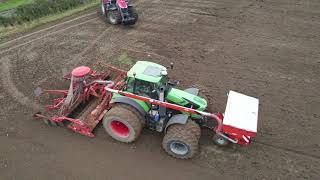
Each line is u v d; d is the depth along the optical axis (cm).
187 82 1164
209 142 883
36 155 833
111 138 891
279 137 912
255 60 1336
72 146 863
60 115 908
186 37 1538
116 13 1620
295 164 821
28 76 1185
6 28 1627
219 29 1638
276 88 1147
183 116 804
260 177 783
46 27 1647
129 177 775
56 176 772
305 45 1473
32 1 2050
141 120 841
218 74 1227
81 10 1892
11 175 773
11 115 976
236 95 872
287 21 1750
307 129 945
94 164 809
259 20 1764
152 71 829
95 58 1325
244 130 768
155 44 1461
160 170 797
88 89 972
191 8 1938
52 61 1295
